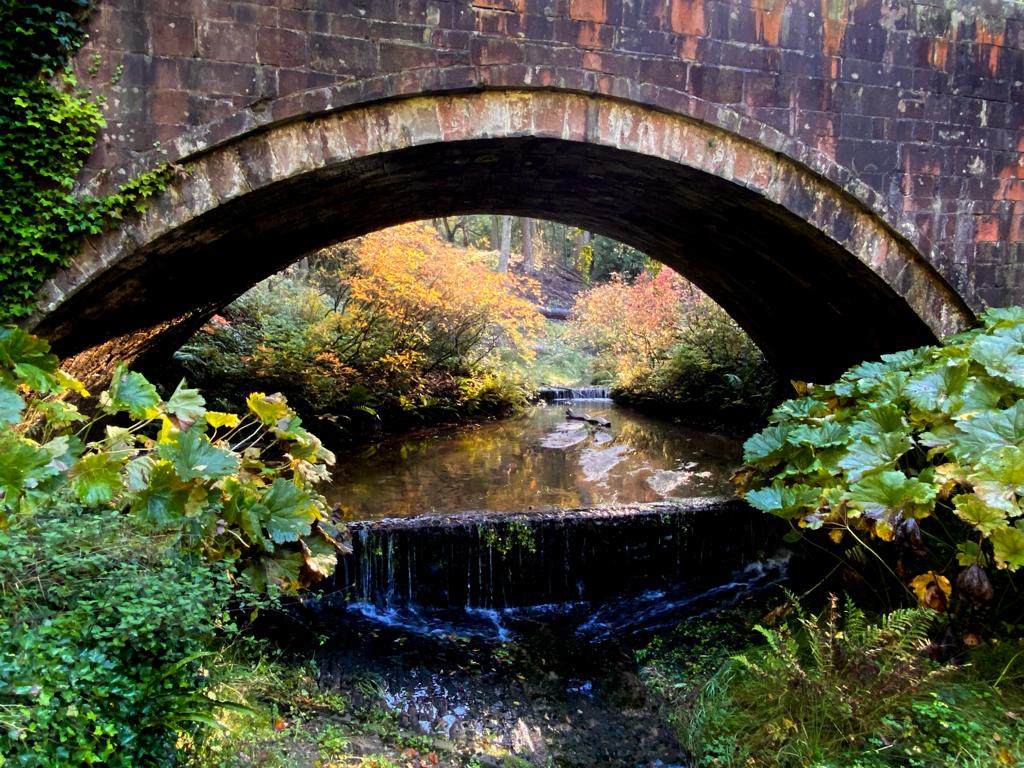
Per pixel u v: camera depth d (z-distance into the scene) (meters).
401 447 8.55
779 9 4.40
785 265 6.06
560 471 7.29
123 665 1.91
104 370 5.36
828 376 7.57
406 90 3.79
